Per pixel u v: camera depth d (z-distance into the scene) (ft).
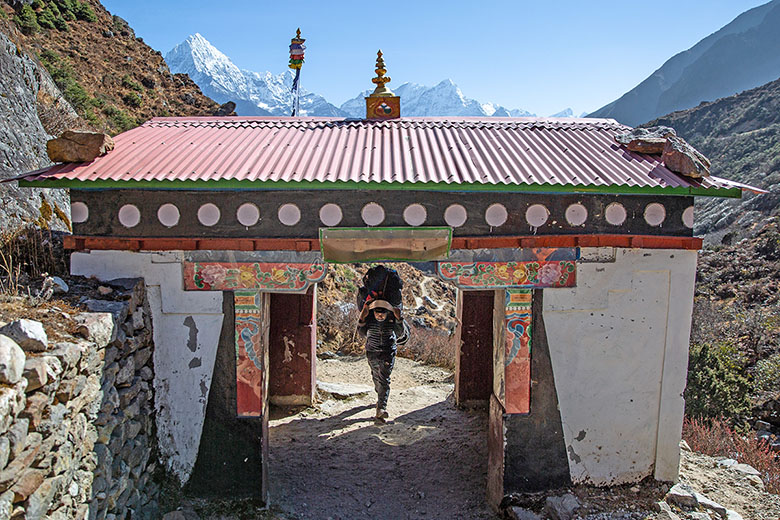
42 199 24.66
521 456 17.16
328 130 19.98
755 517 17.01
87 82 78.74
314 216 16.12
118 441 14.12
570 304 16.83
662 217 16.49
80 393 12.27
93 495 12.73
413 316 47.57
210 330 16.51
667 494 17.29
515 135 19.56
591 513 16.34
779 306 67.77
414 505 18.22
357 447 21.89
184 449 16.75
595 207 16.37
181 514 15.76
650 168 16.69
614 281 16.87
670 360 17.24
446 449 21.83
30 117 30.45
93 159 16.44
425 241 16.14
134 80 90.53
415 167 16.37
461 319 25.36
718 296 79.00
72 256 16.24
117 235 16.20
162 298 16.37
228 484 16.84
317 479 19.53
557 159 17.20
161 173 15.57
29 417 10.09
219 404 16.67
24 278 16.05
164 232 16.14
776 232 93.97
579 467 17.38
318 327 35.78
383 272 23.67
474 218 16.30
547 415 17.13
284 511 17.29
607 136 19.61
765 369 47.24
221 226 16.15
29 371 10.25
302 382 25.54
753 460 22.80
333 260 16.15
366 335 24.20
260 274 16.33
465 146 18.24
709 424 32.71
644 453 17.56
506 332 16.80
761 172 131.13
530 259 16.56
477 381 25.66
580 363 17.07
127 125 68.08
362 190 15.98
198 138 18.86
